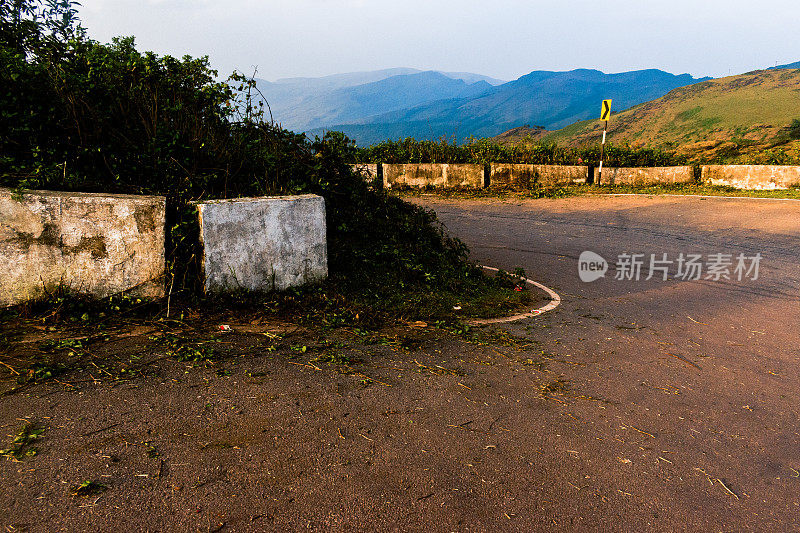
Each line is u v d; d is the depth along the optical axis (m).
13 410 2.92
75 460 2.52
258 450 2.74
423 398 3.54
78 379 3.36
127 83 6.12
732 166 16.95
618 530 2.34
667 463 2.94
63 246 4.42
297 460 2.68
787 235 10.48
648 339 5.17
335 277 6.12
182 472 2.50
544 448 3.00
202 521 2.18
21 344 3.82
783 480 2.84
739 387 4.08
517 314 5.95
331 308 5.34
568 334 5.25
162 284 4.75
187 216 4.92
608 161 20.00
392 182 18.11
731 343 5.11
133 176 5.44
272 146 6.99
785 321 5.82
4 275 4.30
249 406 3.21
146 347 3.97
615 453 3.01
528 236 10.90
